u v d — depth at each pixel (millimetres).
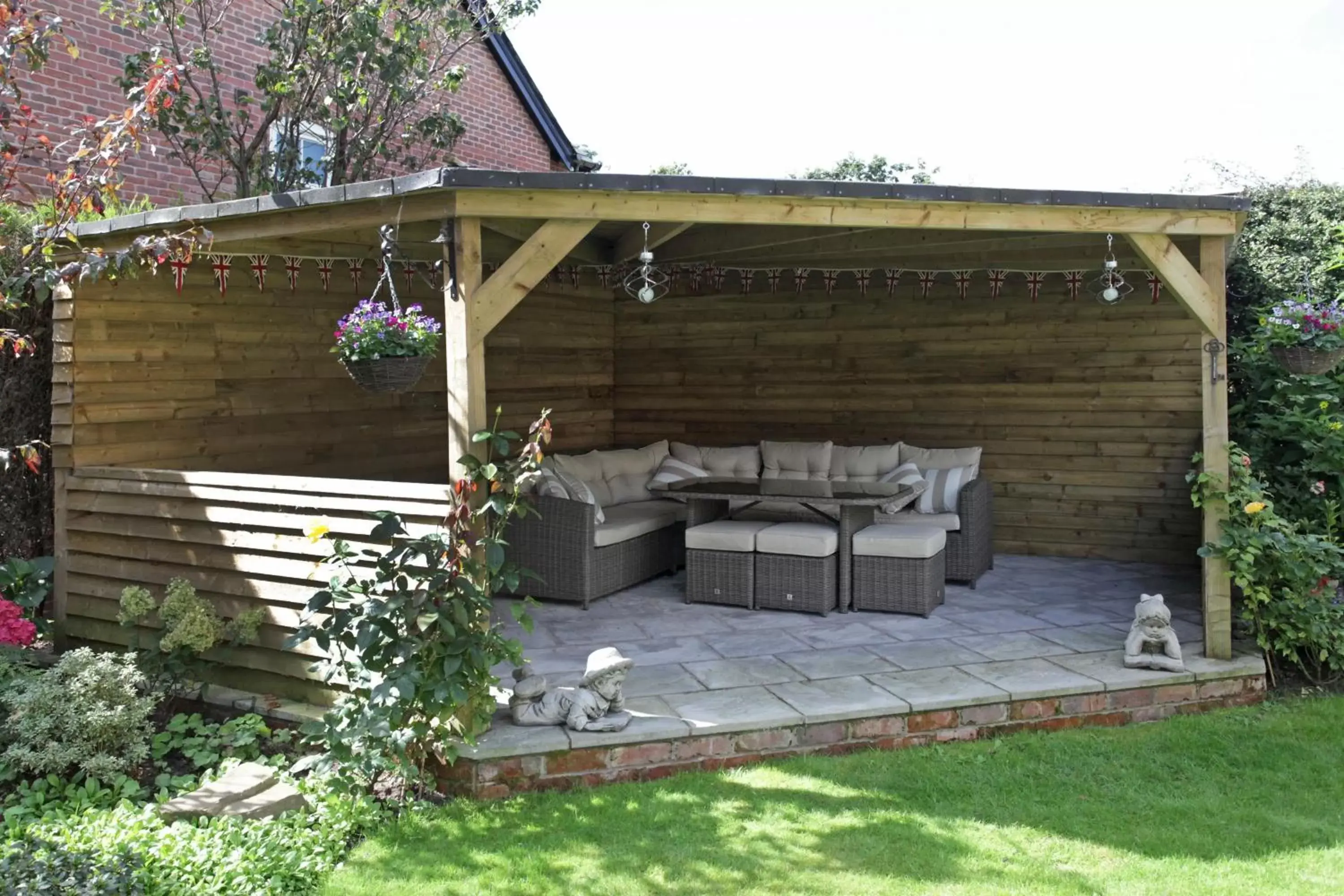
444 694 3752
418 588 3943
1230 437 6918
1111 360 7793
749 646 5465
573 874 3391
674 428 9406
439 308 7922
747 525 6633
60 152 6398
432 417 8016
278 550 4656
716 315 9125
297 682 4680
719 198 4266
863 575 6242
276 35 8602
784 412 8930
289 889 3312
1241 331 7973
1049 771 4219
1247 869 3426
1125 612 6168
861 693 4625
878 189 4285
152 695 4492
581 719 4137
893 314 8453
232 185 9430
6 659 4727
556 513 6395
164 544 5082
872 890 3271
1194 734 4617
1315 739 4586
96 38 7973
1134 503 7809
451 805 3936
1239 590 6637
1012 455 8172
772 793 4004
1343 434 5715
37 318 5875
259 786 3930
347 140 9328
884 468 7707
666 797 3975
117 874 3115
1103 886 3293
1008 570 7555
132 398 5738
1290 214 9016
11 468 5871
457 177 3803
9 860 3117
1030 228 4621
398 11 9133
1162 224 4770
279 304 6711
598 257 7367
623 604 6508
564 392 8984
